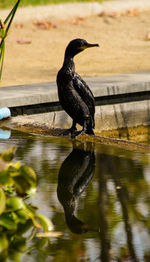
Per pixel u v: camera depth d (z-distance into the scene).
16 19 29.14
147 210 6.86
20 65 19.55
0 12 29.89
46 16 30.50
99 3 34.28
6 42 24.14
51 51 22.72
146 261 5.57
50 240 6.10
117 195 7.39
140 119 14.55
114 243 5.98
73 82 11.01
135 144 10.13
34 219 6.67
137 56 21.30
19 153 9.40
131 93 14.26
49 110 12.93
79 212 6.82
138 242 6.00
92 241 6.05
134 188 7.64
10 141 10.35
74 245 5.96
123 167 8.62
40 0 33.34
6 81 16.44
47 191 7.54
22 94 12.67
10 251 5.86
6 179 6.48
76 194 7.43
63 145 10.11
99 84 13.88
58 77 10.98
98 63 19.83
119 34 26.75
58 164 8.78
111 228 6.34
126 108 14.26
